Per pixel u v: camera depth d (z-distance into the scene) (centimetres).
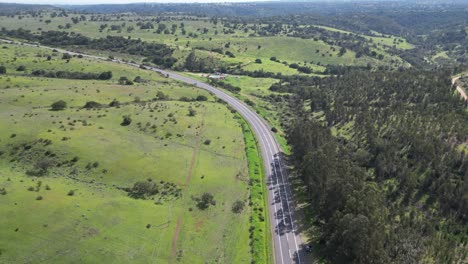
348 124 17300
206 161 14050
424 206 11462
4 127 13988
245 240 10331
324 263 9638
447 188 11306
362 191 10188
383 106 17712
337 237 9281
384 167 13000
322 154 11881
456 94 16550
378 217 9525
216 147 15312
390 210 11288
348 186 10131
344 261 9125
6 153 12619
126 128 15462
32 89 19338
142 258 8900
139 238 9512
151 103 18712
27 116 15312
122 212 10300
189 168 13325
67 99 18162
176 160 13638
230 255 9631
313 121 17212
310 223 11362
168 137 15362
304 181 13200
